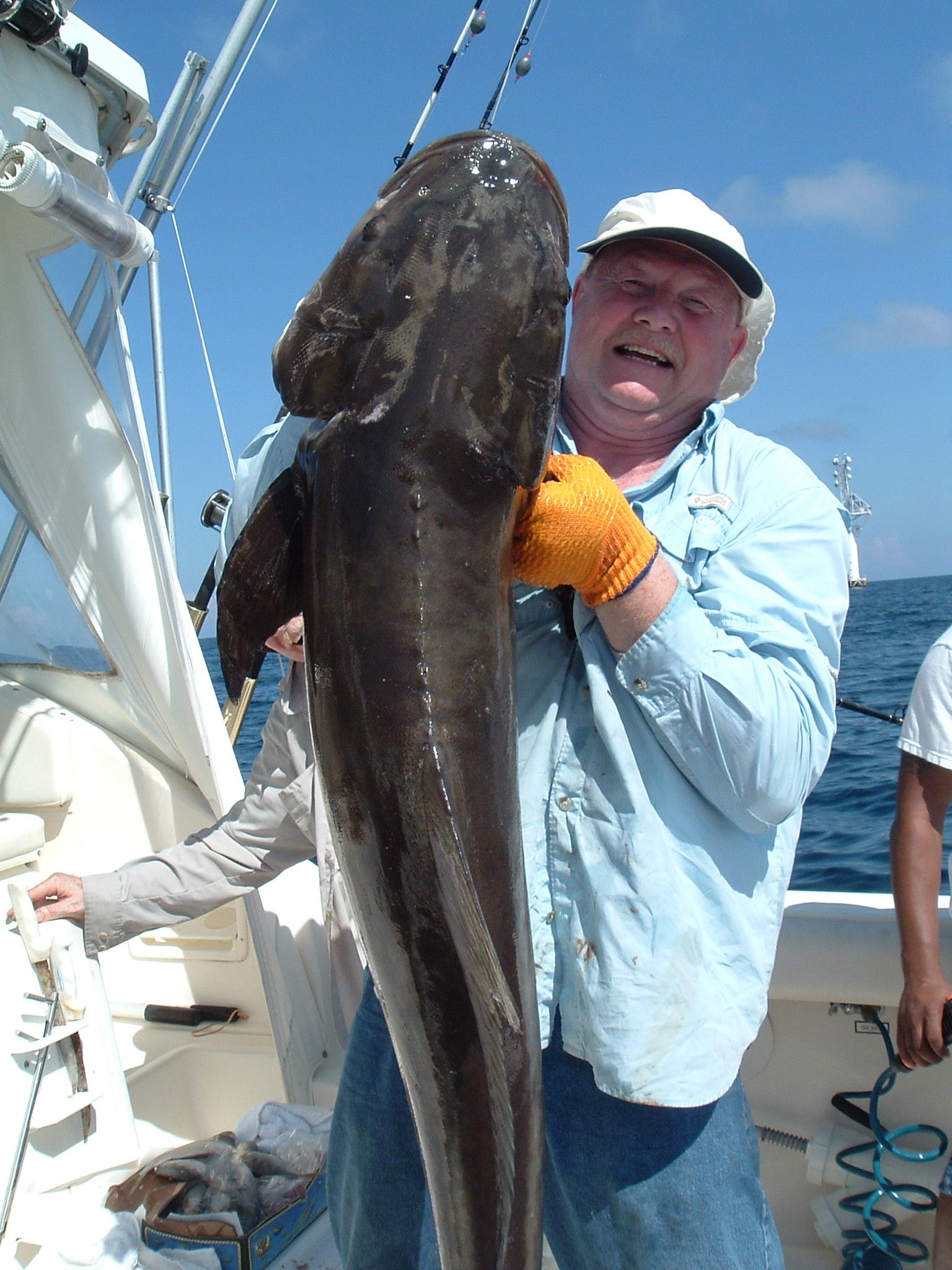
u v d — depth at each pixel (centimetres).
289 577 135
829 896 284
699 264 163
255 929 274
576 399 175
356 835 128
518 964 131
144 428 250
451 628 125
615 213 170
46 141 220
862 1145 257
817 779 155
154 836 302
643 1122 156
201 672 270
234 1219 229
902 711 1123
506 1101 130
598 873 152
